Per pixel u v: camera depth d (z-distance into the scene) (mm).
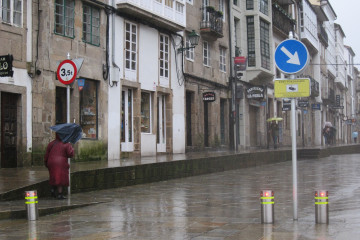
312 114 53406
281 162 27719
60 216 9594
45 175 12820
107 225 8602
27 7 16141
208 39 27859
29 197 9164
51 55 16906
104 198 12039
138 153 21438
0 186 10922
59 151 11367
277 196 12672
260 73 32812
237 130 29078
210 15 27562
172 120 24219
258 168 22859
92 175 13266
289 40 8898
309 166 23688
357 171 20359
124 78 20641
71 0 17984
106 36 19656
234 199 12133
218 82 29000
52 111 16906
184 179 17312
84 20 18688
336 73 71750
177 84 24734
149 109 22719
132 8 20406
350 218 9008
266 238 7277
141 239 7402
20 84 15719
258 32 32531
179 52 24938
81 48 18312
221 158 20844
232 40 30781
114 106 20000
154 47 22875
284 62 8914
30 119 16094
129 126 21375
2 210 9242
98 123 19156
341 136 75875
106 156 19375
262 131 35250
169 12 23172
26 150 15883
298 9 46469
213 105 28250
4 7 15344
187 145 26234
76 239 7445
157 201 11727
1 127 15273
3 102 15375
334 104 65625
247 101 32500
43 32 16625
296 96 8805
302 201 11703
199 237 7477
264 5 34031
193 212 10078
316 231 7758
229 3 30469
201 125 26875
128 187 14547
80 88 16188
